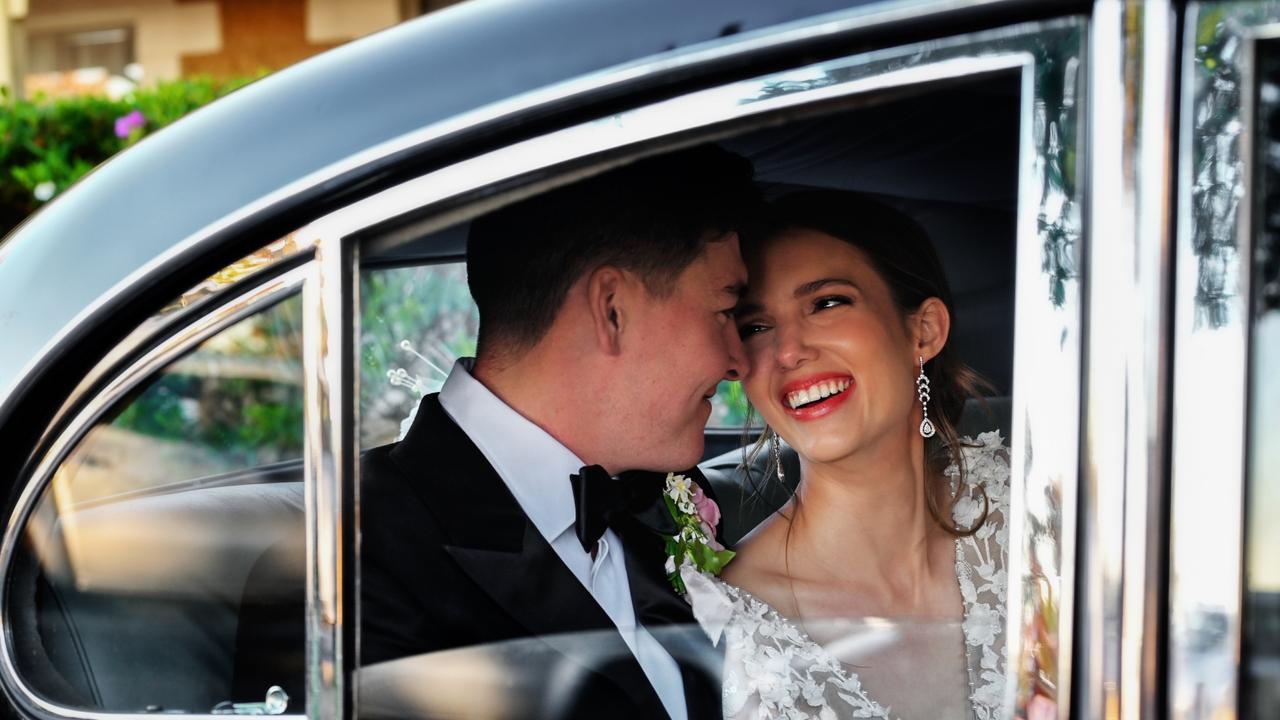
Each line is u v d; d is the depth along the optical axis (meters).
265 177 1.07
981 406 1.39
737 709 1.35
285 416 1.07
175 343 1.07
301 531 1.08
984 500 1.38
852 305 1.38
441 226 1.08
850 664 1.37
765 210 1.34
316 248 1.06
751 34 1.05
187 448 1.08
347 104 1.09
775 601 1.39
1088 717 1.03
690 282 1.33
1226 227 1.01
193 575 1.09
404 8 7.70
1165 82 1.01
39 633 1.08
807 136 1.23
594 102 1.06
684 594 1.37
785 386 1.39
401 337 1.13
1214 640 1.01
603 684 1.29
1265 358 1.02
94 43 8.17
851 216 1.34
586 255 1.27
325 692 1.08
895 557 1.39
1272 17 1.00
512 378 1.26
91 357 1.07
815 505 1.40
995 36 1.03
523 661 1.22
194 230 1.07
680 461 1.37
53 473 1.08
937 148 1.24
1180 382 1.01
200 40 7.99
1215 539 1.01
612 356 1.30
